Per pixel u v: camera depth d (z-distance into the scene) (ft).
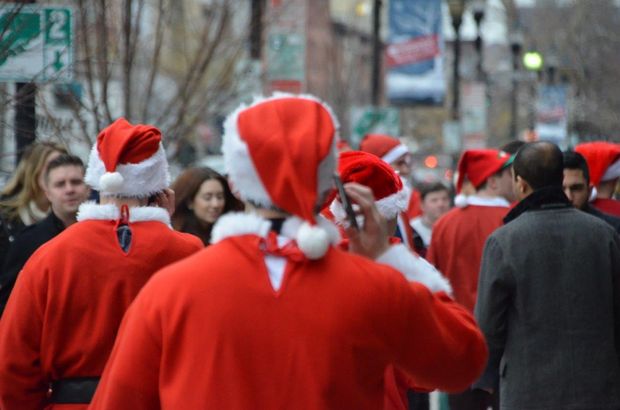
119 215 30.76
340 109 184.96
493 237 37.24
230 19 93.25
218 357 21.20
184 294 21.42
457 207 51.65
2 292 38.63
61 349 30.12
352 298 21.34
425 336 22.03
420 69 140.36
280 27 99.86
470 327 22.95
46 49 47.57
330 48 237.66
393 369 29.17
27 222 43.62
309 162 21.16
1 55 45.93
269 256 21.65
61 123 63.52
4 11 46.34
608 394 36.19
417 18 140.26
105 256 30.25
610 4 164.66
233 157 21.77
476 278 50.52
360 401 21.62
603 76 161.58
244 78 82.53
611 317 36.60
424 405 42.39
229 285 21.33
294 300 21.27
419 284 22.41
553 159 37.04
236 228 21.74
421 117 318.45
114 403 21.75
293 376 21.17
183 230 46.70
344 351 21.27
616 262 36.55
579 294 36.27
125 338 21.94
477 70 169.89
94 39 67.67
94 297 30.09
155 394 21.86
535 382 36.29
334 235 21.99
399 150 57.16
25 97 47.52
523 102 211.41
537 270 36.42
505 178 50.98
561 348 36.19
